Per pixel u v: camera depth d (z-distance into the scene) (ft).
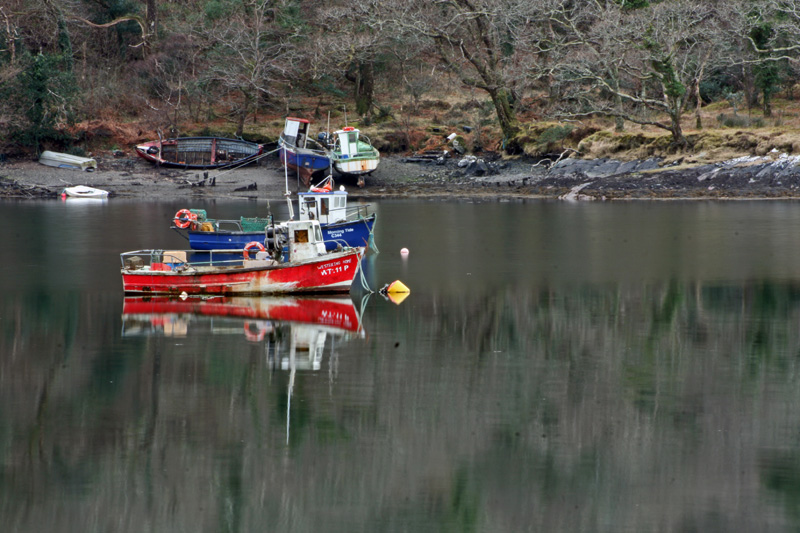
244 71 256.73
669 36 216.95
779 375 66.80
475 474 50.55
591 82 260.83
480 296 94.89
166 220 167.73
